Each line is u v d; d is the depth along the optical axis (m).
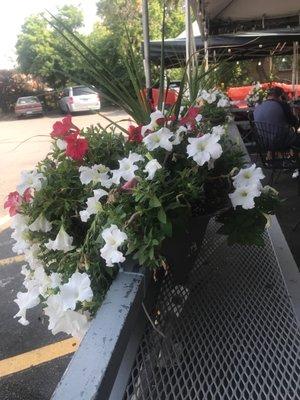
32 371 2.68
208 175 1.44
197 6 5.37
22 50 25.62
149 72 3.04
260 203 1.37
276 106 5.38
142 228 1.16
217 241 1.81
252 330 1.22
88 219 1.32
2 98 26.77
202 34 6.36
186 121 1.58
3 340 3.02
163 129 1.35
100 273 1.18
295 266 1.59
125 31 1.98
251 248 1.74
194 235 1.42
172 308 1.30
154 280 1.30
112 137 1.66
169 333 1.20
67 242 1.29
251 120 5.64
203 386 1.03
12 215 1.45
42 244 1.42
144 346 1.13
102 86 1.81
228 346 1.16
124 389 1.01
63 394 0.81
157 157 1.36
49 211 1.37
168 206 1.19
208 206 1.45
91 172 1.38
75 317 1.21
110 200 1.22
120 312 1.02
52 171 1.48
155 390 1.01
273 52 6.81
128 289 1.11
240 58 7.60
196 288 1.45
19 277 4.00
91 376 0.85
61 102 20.48
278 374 1.06
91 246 1.21
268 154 5.21
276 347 1.15
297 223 3.97
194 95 2.25
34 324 3.15
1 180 8.45
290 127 5.30
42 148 11.95
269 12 7.00
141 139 1.55
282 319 1.27
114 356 0.91
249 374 1.07
